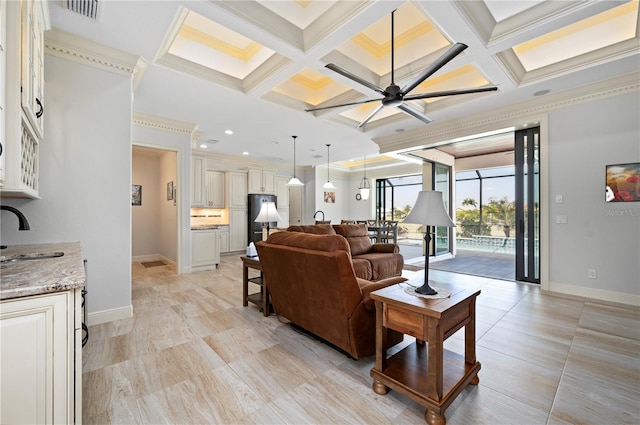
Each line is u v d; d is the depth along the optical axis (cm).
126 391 172
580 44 297
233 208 759
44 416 103
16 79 135
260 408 159
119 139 278
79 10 214
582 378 186
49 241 245
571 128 359
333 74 308
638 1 250
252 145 629
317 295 214
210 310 316
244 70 349
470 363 182
